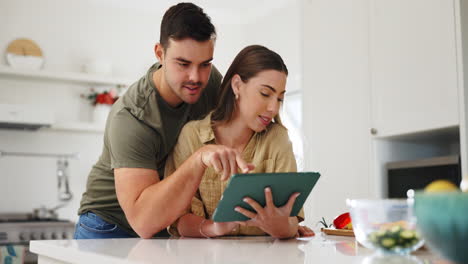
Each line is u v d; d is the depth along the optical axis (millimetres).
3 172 4664
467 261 676
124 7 5172
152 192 1540
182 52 1654
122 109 1775
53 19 4871
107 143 1981
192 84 1705
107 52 5078
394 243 921
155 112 1795
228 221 1426
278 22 5180
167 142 1854
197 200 1714
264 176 1298
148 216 1530
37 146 4797
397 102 3293
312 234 1684
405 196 3254
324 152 3832
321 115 3873
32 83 4793
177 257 1035
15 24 4719
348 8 3689
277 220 1423
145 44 5238
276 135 1742
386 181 3434
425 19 3133
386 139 3471
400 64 3283
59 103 4867
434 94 3057
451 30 2975
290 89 4992
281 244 1329
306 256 1042
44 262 1379
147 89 1812
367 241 947
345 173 3650
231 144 1736
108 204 2008
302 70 4070
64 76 4695
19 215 4660
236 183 1271
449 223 669
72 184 4895
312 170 3932
